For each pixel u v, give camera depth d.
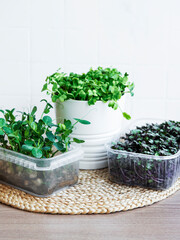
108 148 0.84
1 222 0.71
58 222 0.71
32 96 1.24
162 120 1.05
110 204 0.76
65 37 1.20
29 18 1.18
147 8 1.18
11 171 0.82
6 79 1.22
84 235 0.67
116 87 0.85
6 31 1.18
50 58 1.21
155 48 1.22
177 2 1.18
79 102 0.85
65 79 0.92
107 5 1.18
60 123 0.87
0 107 1.24
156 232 0.68
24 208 0.75
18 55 1.21
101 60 1.22
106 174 0.92
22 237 0.66
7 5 1.16
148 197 0.79
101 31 1.19
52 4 1.17
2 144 0.86
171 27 1.20
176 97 1.26
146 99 1.26
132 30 1.20
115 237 0.66
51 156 0.83
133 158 0.81
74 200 0.78
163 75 1.24
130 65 1.23
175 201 0.81
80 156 0.84
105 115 0.88
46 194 0.78
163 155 0.80
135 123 1.07
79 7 1.17
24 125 0.84
